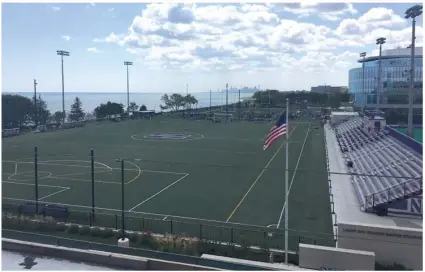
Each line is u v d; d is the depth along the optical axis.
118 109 145.38
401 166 42.78
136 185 45.47
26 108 114.50
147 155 65.69
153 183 46.41
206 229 31.14
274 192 42.22
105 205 37.69
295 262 25.09
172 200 39.34
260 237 29.23
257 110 170.12
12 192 42.28
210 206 37.34
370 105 130.62
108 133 99.50
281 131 25.72
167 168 55.16
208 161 60.06
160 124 123.31
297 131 101.56
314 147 73.94
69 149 72.38
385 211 34.25
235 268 19.06
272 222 32.84
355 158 58.66
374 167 48.09
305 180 47.38
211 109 186.75
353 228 24.94
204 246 27.02
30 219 31.53
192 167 55.72
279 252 25.86
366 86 137.38
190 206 37.34
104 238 29.36
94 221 32.91
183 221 33.03
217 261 19.34
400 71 126.88
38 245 19.47
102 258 18.59
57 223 31.30
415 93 123.94
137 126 117.38
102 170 53.66
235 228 30.78
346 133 83.62
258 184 45.84
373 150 56.91
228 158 62.84
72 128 112.12
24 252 19.53
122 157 63.53
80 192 42.34
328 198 39.72
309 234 29.94
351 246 24.95
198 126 116.94
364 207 35.66
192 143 80.44
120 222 32.69
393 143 54.19
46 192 42.31
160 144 79.06
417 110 123.75
